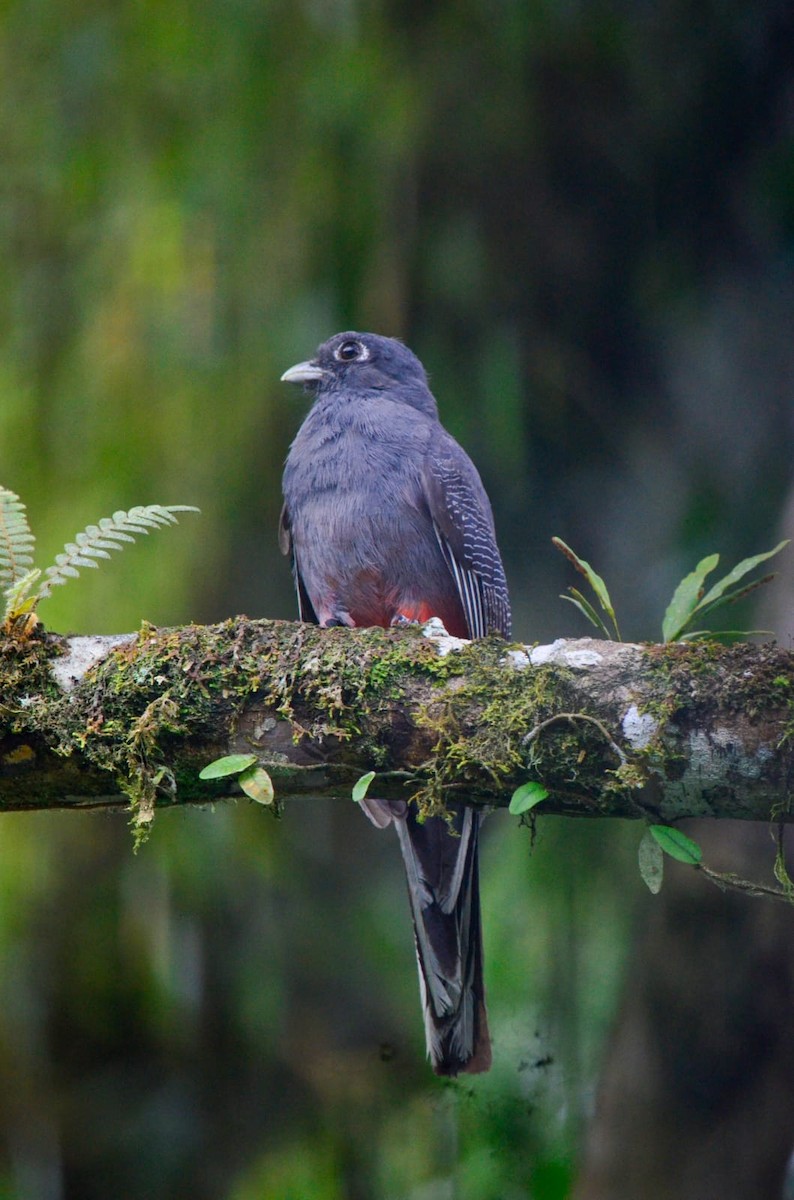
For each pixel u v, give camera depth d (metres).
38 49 12.10
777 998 10.06
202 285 11.71
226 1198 11.44
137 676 5.95
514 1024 11.25
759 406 13.30
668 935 10.27
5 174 11.98
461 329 12.66
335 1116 11.48
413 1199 10.94
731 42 13.23
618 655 5.70
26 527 6.31
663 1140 10.07
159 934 11.66
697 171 13.57
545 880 11.63
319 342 11.81
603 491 13.34
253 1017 11.77
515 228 12.96
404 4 12.19
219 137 11.81
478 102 12.46
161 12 11.95
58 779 6.06
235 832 11.74
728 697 5.48
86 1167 11.50
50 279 11.88
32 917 11.52
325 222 11.92
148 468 11.55
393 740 5.83
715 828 10.21
